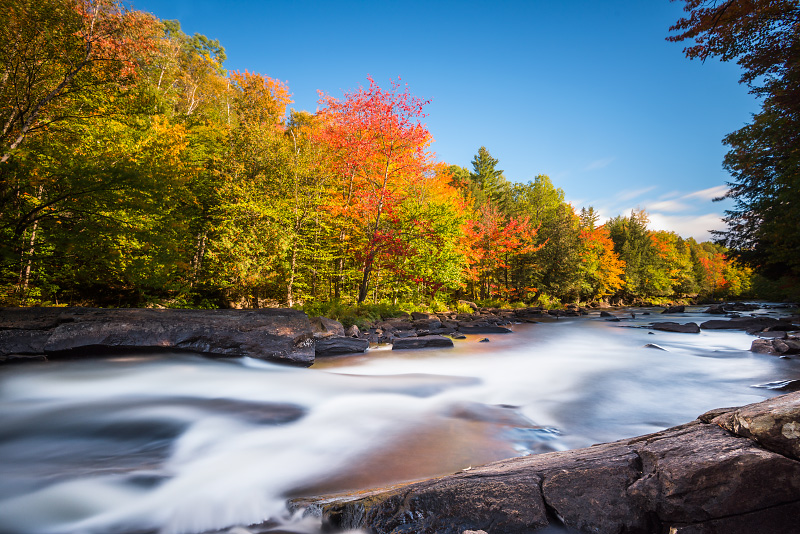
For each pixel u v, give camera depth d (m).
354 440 4.92
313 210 21.36
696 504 2.34
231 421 5.53
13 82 11.60
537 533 2.48
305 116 29.59
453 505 2.67
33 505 3.31
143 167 11.38
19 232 10.60
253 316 10.34
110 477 3.82
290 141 24.27
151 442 4.78
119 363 8.39
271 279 20.55
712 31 10.87
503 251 37.28
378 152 19.80
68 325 8.62
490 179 67.06
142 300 18.64
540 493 2.69
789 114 15.98
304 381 8.11
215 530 3.07
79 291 17.84
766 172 19.78
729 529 2.26
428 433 5.21
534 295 44.47
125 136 15.68
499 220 38.81
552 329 21.09
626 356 11.94
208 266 21.42
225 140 22.44
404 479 3.84
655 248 67.81
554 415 6.08
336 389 7.51
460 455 4.46
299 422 5.56
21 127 11.63
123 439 4.86
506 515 2.56
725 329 19.31
